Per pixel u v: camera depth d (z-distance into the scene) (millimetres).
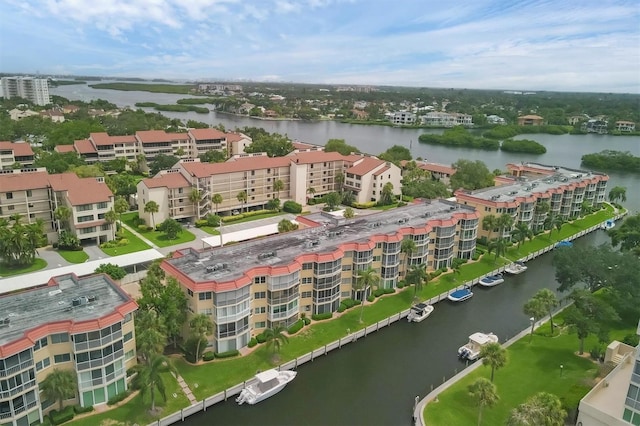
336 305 89938
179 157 197250
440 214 114938
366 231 101312
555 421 54094
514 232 128250
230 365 71875
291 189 161375
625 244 119500
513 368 74250
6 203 116062
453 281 106500
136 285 96812
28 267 102188
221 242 110938
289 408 66125
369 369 75812
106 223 117938
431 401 66062
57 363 58875
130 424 58906
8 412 53719
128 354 65125
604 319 78062
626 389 62156
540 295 81688
